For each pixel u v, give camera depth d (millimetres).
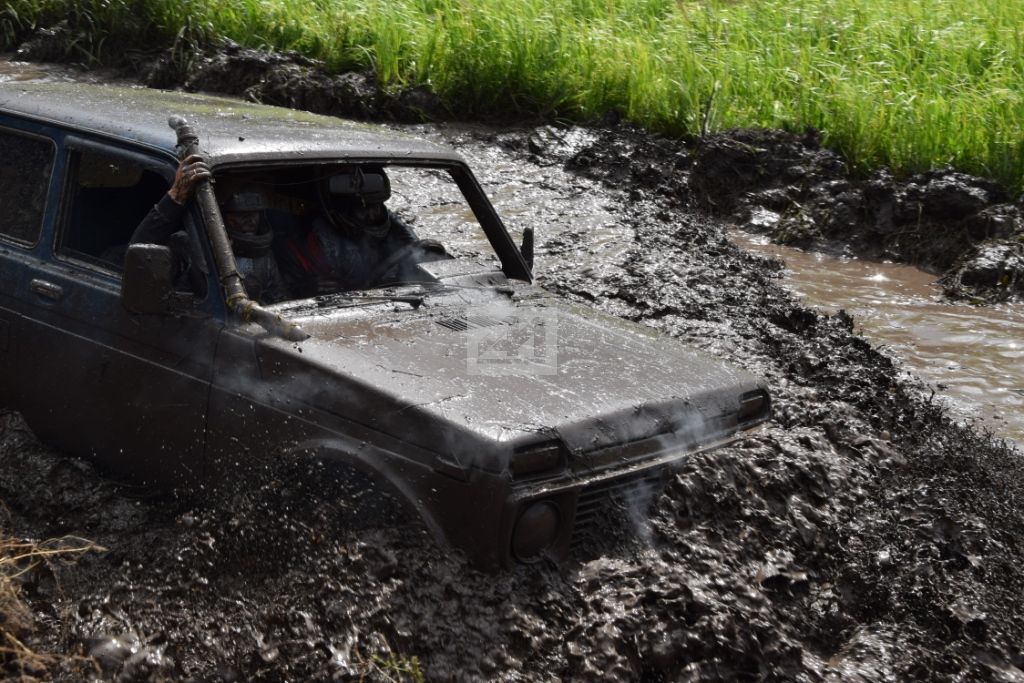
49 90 4914
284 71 12328
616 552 3744
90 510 4172
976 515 4676
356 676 3350
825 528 4215
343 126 4906
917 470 5098
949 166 10836
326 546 3641
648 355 4324
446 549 3518
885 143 11453
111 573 3867
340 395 3688
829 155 11328
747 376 4422
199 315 3994
